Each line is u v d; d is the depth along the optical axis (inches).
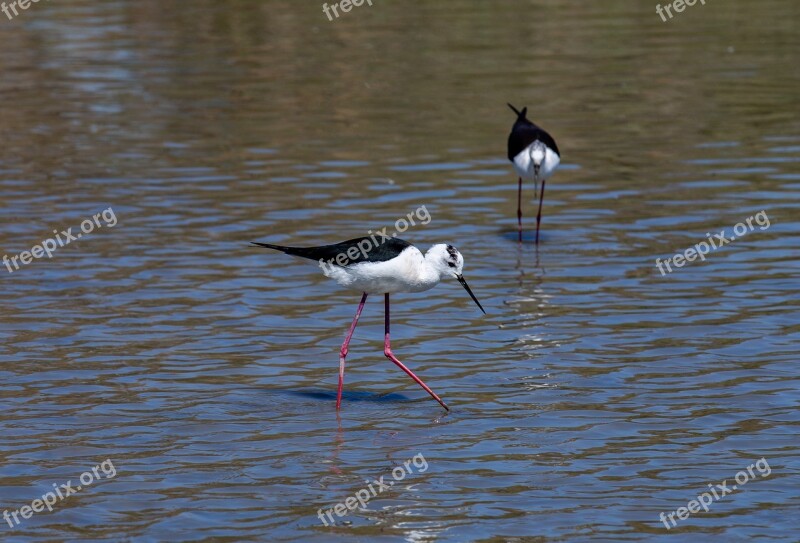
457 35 1339.8
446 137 941.2
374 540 352.8
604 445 421.7
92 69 1197.7
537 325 556.1
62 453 418.9
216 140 939.3
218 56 1251.8
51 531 360.8
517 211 757.9
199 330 551.5
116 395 473.7
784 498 378.0
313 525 363.3
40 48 1299.2
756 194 775.7
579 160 874.8
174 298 596.7
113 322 560.7
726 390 471.5
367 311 583.2
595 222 732.7
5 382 486.6
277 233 704.4
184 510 374.0
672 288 605.3
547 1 1539.1
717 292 596.1
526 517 366.3
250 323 561.9
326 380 493.4
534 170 699.4
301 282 625.3
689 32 1341.0
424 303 595.5
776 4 1491.1
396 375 498.6
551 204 775.1
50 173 847.1
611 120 983.6
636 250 673.6
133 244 687.1
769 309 567.8
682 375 488.7
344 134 954.7
